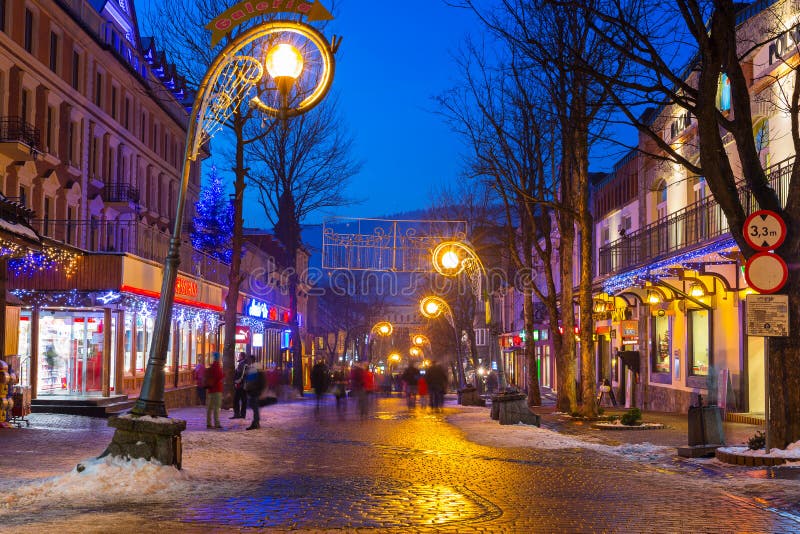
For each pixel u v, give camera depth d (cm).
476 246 5138
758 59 2456
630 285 3238
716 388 2698
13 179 2959
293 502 998
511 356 7969
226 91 1302
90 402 2655
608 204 4441
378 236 4044
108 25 3825
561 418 2692
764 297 1334
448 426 2397
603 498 1064
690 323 3127
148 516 890
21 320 2736
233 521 868
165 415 1195
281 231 4666
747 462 1360
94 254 2805
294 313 4812
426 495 1070
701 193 3066
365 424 2489
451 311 4516
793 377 1374
